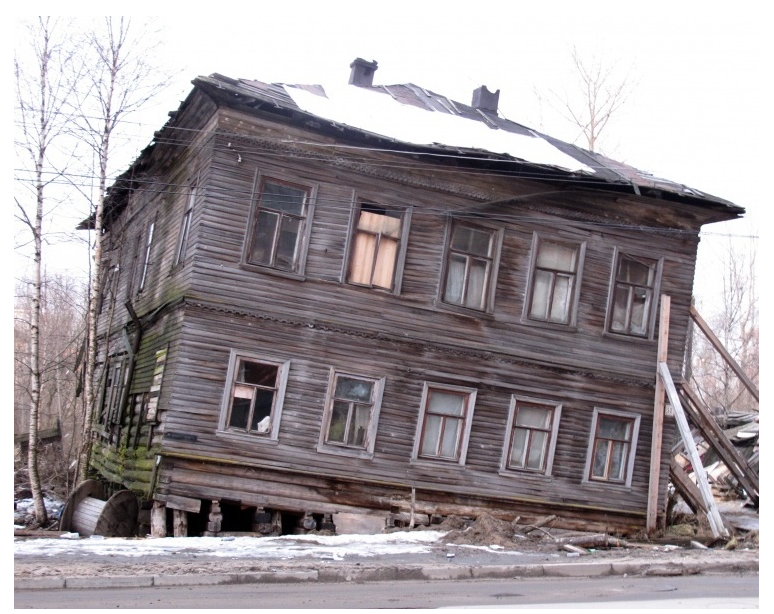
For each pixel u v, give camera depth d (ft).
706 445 99.91
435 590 40.47
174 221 65.87
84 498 59.72
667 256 72.74
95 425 83.51
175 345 57.52
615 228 70.90
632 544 62.08
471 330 65.26
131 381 68.90
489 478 65.00
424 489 62.54
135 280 77.25
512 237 67.51
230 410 57.47
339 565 43.57
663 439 71.92
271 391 58.90
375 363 61.93
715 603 38.75
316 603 35.01
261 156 59.31
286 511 58.23
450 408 64.80
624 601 38.75
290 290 59.62
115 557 43.01
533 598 38.99
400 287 63.05
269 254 59.57
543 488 66.85
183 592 36.17
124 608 31.68
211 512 56.03
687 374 109.09
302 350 59.77
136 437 63.26
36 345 69.62
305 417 59.47
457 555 50.93
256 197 58.95
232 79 58.49
